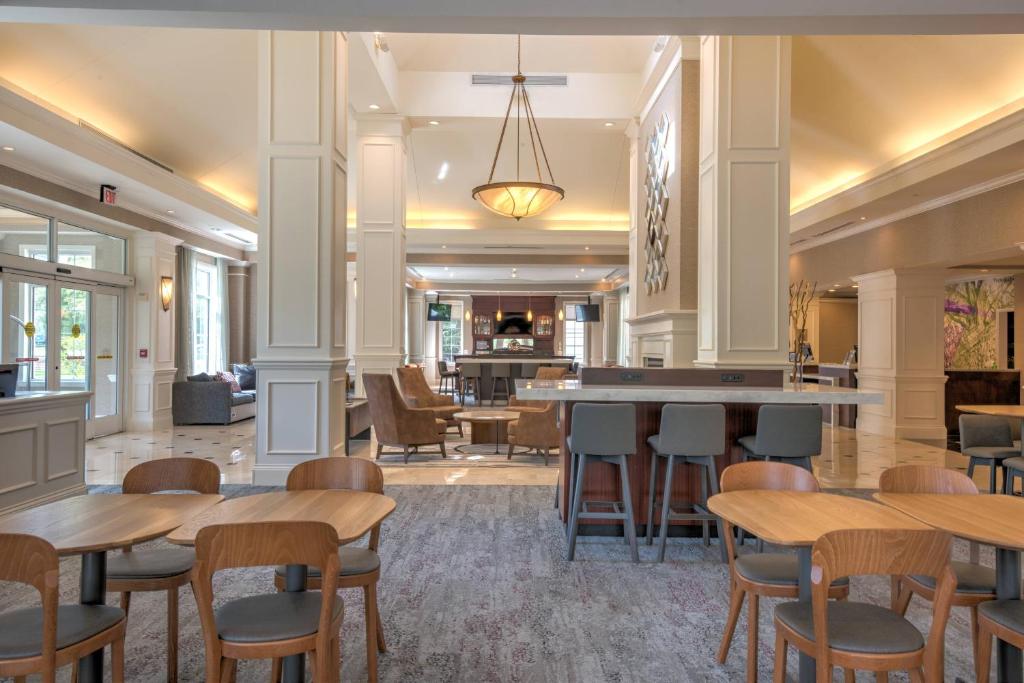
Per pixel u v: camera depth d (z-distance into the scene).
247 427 9.85
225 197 9.95
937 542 1.85
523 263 14.19
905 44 6.10
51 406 4.99
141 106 7.10
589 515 3.93
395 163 8.44
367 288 8.41
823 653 1.86
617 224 12.97
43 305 7.71
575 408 3.89
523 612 3.13
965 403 9.82
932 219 8.24
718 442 3.96
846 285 10.91
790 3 3.22
